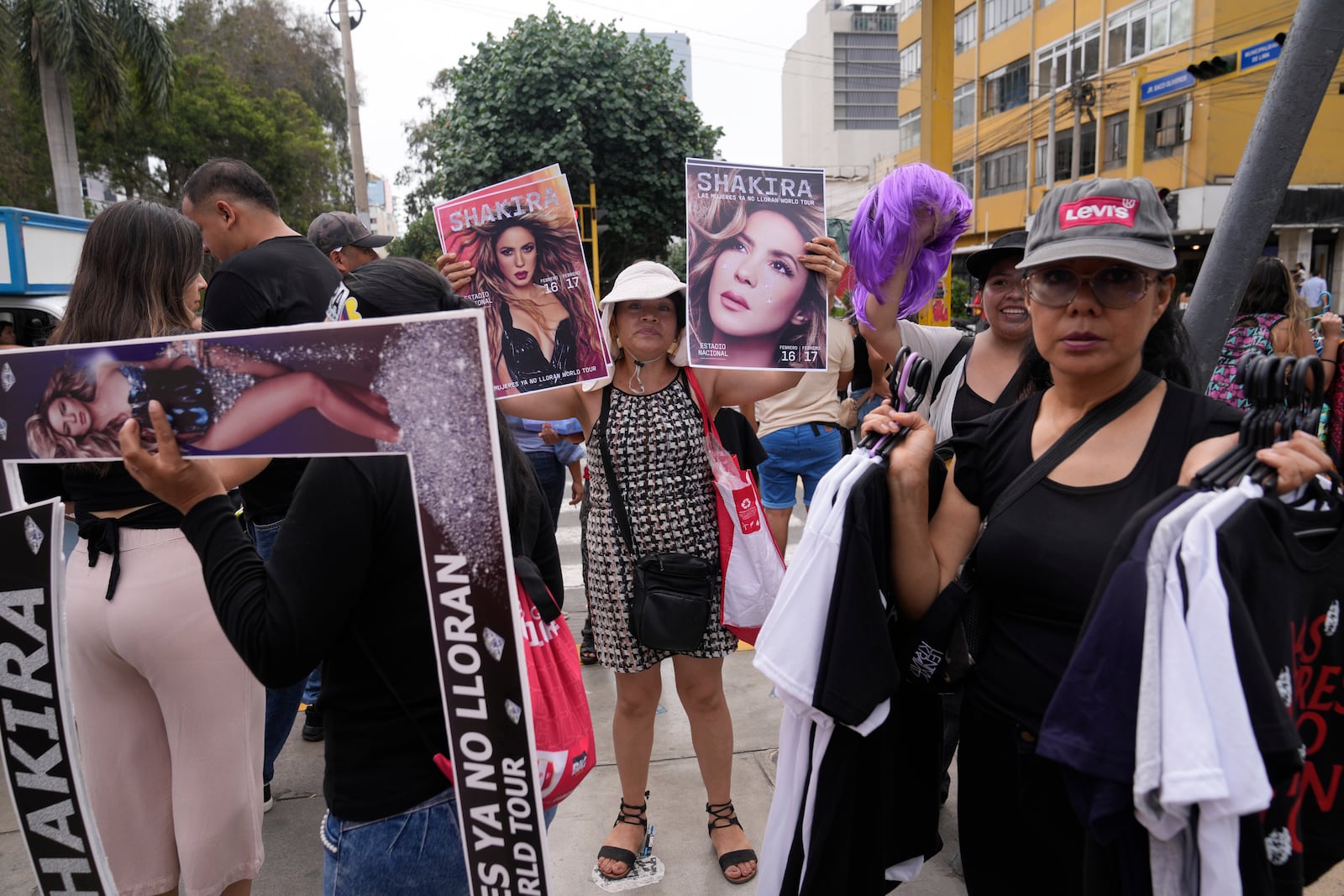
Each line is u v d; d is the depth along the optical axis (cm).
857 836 153
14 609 149
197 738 180
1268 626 111
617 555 235
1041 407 150
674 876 247
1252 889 108
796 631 146
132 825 184
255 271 265
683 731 334
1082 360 133
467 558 122
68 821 153
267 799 283
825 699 142
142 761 184
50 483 195
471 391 117
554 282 228
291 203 2294
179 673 177
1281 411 117
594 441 236
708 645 236
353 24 1534
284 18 2627
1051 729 115
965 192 234
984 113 2833
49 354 138
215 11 2467
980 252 236
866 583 143
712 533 234
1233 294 209
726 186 227
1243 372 120
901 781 161
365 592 138
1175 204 1889
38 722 151
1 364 141
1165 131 2089
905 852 164
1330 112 2031
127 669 181
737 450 250
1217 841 103
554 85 1219
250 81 2452
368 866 144
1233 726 101
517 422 400
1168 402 134
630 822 253
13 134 1795
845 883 151
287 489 271
